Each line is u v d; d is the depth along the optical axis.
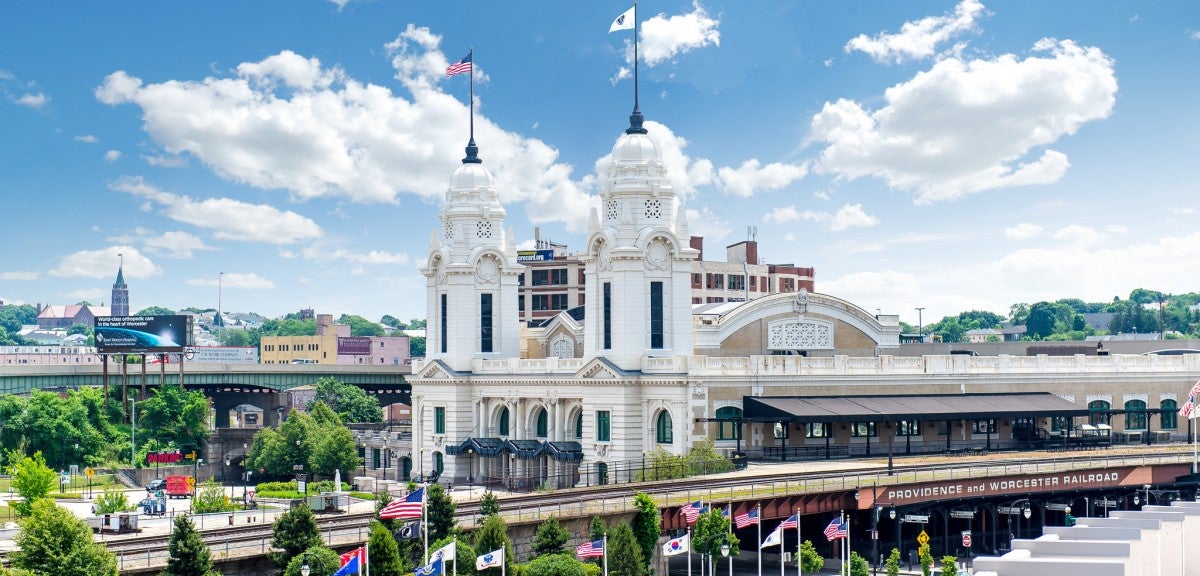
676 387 164.00
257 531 110.44
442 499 111.62
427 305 198.62
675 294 174.00
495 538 110.50
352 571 95.44
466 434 191.88
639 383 169.62
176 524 98.19
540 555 113.31
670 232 173.75
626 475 165.88
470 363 193.12
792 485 136.62
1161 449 176.38
